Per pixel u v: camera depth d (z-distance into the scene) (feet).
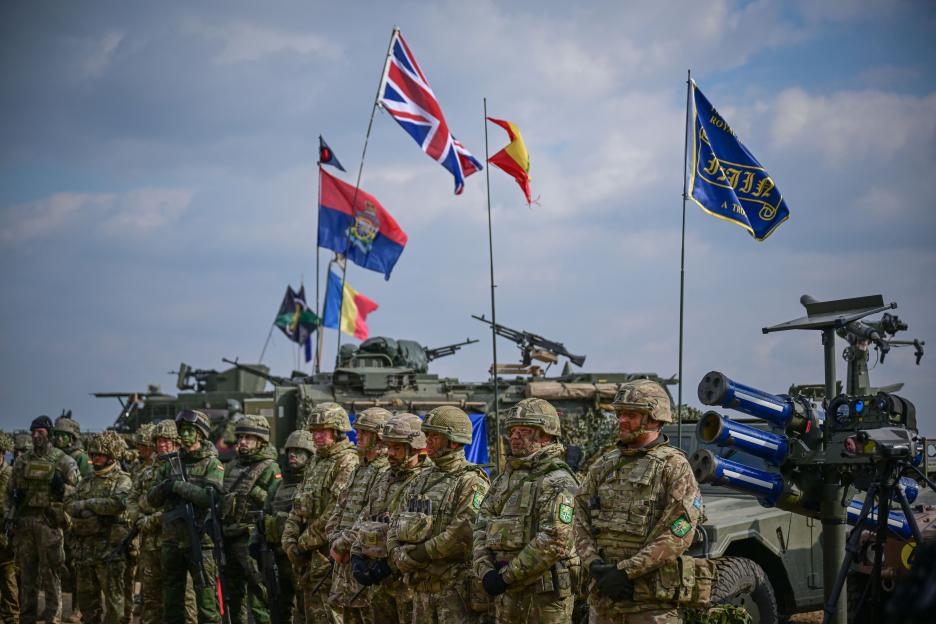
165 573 34.27
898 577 28.76
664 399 21.43
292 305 112.06
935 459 33.94
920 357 26.32
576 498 21.91
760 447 25.90
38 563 41.68
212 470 34.63
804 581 31.96
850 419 25.32
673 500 20.52
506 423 23.09
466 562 24.18
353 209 53.31
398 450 26.43
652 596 20.47
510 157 47.21
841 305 27.55
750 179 35.50
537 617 21.83
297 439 32.30
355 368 66.44
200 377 86.22
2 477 43.73
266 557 32.12
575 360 70.33
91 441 39.17
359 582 25.48
